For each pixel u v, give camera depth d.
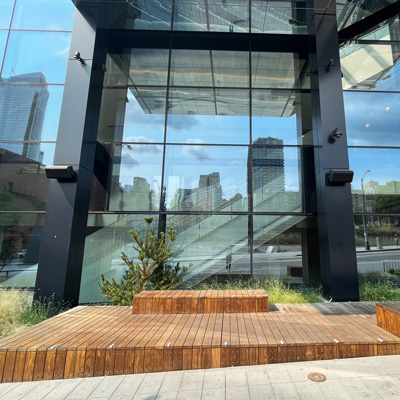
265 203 8.47
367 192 8.22
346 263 6.55
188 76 9.29
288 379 2.90
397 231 8.01
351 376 2.92
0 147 7.72
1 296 5.44
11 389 2.93
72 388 2.91
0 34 8.23
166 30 9.16
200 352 3.29
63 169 6.39
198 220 8.28
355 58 9.07
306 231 8.45
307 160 8.77
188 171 8.64
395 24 9.18
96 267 7.92
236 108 9.12
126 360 3.24
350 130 8.64
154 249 6.43
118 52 9.30
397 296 6.59
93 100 7.41
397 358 3.31
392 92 8.87
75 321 4.41
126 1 7.62
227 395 2.66
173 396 2.69
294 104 9.16
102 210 8.28
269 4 7.88
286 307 5.41
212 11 8.12
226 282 8.01
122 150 8.70
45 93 8.10
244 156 8.77
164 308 4.92
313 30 7.90
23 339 3.54
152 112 9.00
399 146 8.50
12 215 7.52
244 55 9.41
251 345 3.33
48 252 6.27
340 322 4.33
